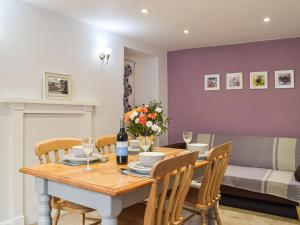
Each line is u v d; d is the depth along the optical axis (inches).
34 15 116.3
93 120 144.7
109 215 55.0
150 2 112.8
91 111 141.3
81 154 78.5
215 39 169.3
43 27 119.9
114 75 157.5
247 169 149.6
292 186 119.7
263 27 144.3
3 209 106.3
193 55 194.4
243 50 176.4
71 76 131.9
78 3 114.3
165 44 183.3
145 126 84.9
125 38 164.9
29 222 114.3
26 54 113.3
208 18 131.0
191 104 195.2
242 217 122.7
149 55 191.2
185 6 116.4
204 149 93.0
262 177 131.0
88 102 135.9
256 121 172.6
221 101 183.9
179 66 199.9
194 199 85.1
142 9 120.6
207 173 79.2
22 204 110.7
